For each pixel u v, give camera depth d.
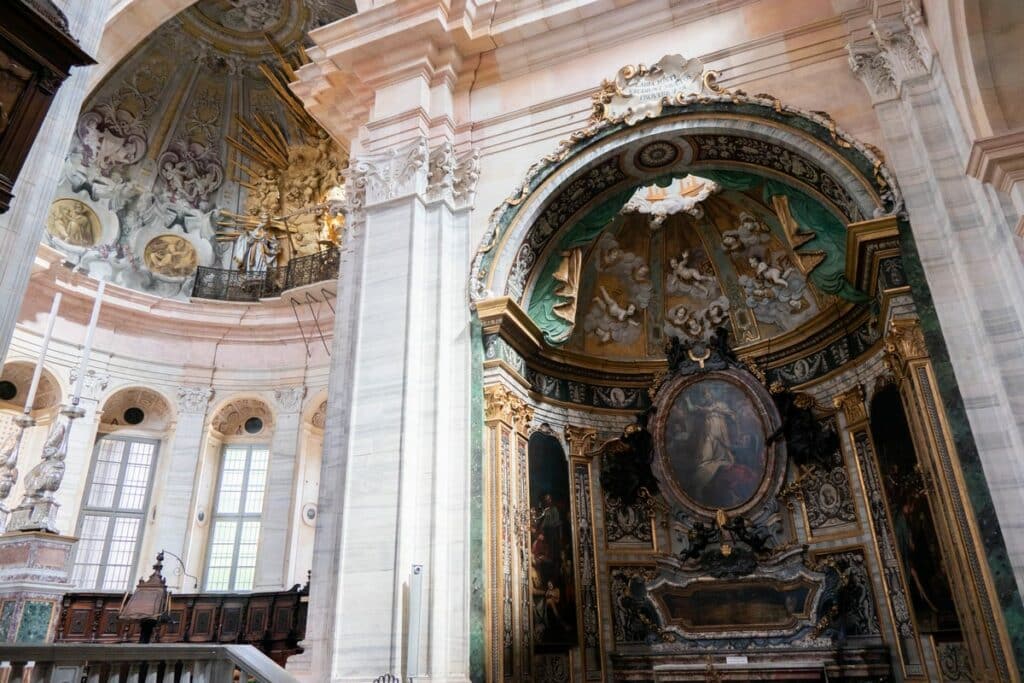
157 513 17.33
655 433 11.09
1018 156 5.65
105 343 17.78
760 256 11.02
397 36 9.95
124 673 4.62
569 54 9.84
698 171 9.38
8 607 9.05
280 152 21.17
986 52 5.93
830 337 10.09
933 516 6.91
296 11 19.17
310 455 18.31
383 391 8.40
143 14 12.32
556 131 9.47
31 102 3.86
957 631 7.06
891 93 7.73
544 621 8.73
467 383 8.52
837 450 9.92
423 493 7.99
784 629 9.52
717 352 11.20
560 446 10.41
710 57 9.01
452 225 9.47
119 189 19.03
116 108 19.14
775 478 10.32
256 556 17.75
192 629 14.41
